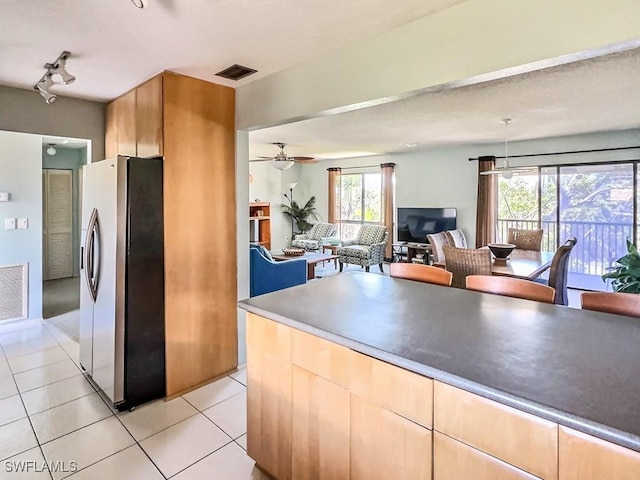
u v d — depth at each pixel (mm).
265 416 1903
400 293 2242
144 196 2596
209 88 2898
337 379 1545
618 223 5645
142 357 2623
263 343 1892
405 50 1958
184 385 2832
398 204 8211
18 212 4066
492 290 2301
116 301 2502
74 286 5953
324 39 2131
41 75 2789
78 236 6578
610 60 2654
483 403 1125
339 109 2338
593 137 5676
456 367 1226
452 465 1207
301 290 2320
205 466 2027
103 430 2332
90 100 3504
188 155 2801
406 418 1322
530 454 1043
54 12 1843
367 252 7164
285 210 9734
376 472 1428
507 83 3164
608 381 1124
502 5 1631
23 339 3789
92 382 2928
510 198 6695
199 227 2893
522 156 6410
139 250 2582
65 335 3910
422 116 4402
